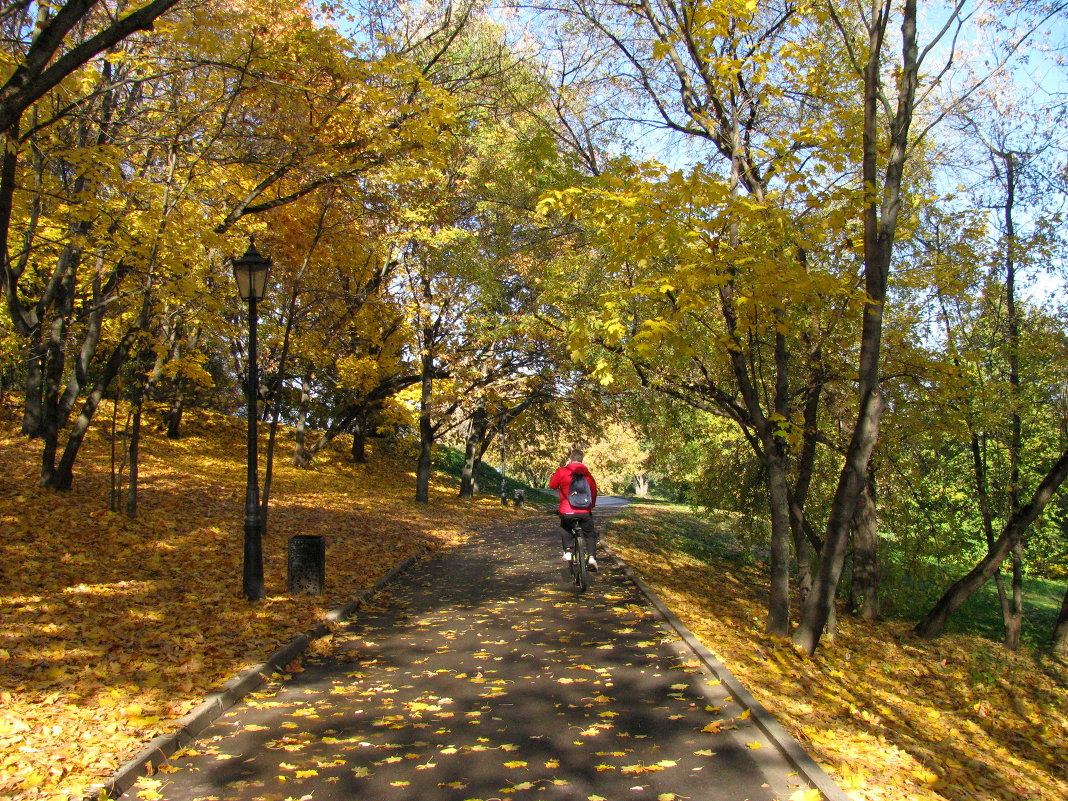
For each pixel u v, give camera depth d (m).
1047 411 15.39
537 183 12.49
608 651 8.01
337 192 13.82
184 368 16.70
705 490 17.89
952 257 12.62
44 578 9.28
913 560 15.27
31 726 4.92
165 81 11.64
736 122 9.96
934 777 5.31
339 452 35.12
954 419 12.36
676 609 10.45
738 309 8.77
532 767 4.82
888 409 12.53
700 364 10.90
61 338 14.26
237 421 33.06
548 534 22.02
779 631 10.15
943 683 10.89
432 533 20.39
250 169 13.44
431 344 26.52
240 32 10.05
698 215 8.38
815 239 8.78
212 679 6.39
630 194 8.12
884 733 6.59
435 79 14.84
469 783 4.57
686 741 5.29
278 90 10.77
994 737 8.77
